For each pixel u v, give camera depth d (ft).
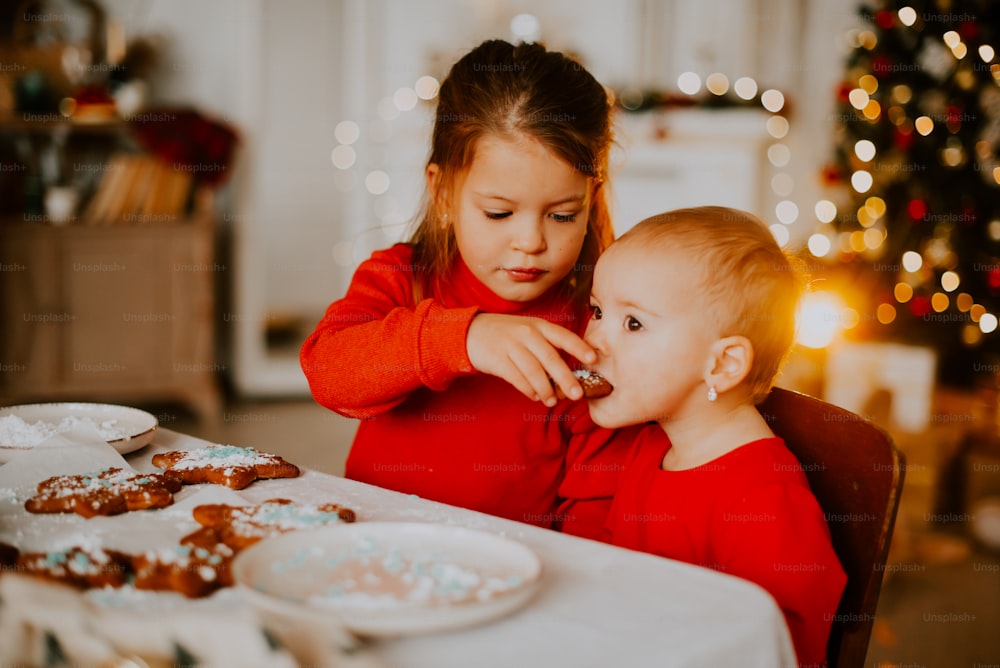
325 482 2.87
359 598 1.82
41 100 11.43
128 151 12.30
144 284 11.21
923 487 8.71
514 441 3.56
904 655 5.62
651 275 2.86
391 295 3.63
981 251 10.55
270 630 1.59
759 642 1.90
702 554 2.82
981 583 6.81
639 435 3.34
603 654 1.73
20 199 11.61
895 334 10.69
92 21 12.14
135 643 1.65
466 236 3.28
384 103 13.41
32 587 1.78
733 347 2.85
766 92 13.89
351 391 3.01
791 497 2.68
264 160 15.02
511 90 3.14
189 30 12.44
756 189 13.98
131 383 11.30
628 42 14.37
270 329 14.90
